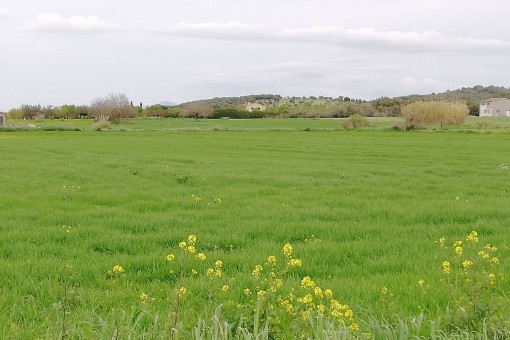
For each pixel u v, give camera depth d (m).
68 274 9.49
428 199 20.39
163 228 14.54
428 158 42.53
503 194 21.86
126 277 9.76
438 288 8.44
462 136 79.25
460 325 5.78
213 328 5.57
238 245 12.74
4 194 21.16
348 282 9.20
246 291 7.02
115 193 21.64
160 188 23.52
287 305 5.94
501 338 5.46
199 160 40.00
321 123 149.12
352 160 41.25
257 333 5.41
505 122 134.62
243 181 26.45
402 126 103.75
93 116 178.12
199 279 9.20
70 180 26.77
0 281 9.27
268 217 16.38
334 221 15.91
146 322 6.82
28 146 57.16
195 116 194.88
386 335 5.76
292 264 6.95
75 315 7.01
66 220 15.61
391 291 8.56
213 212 17.16
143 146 59.09
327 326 5.47
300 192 22.31
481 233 14.06
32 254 11.47
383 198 20.69
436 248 12.20
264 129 106.50
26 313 7.41
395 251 11.94
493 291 8.27
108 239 12.88
